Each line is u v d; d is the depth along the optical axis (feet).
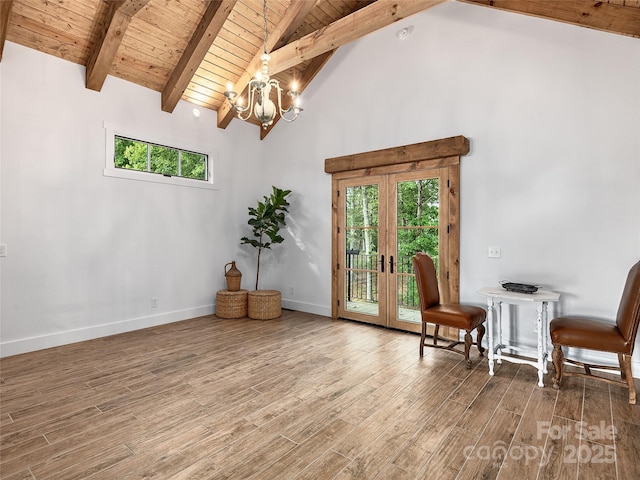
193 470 5.87
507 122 11.82
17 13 10.64
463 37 12.71
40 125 11.79
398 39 14.34
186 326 14.87
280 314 16.70
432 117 13.42
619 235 10.03
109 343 12.52
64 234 12.36
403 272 14.29
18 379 9.43
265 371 10.08
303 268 17.71
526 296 9.76
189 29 13.17
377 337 13.39
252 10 13.64
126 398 8.41
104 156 13.34
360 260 15.64
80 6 11.08
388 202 14.65
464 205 12.73
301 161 17.72
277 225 18.43
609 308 10.18
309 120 17.37
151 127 14.74
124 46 12.79
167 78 14.61
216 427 7.18
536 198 11.31
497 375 9.87
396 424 7.30
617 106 10.03
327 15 15.21
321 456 6.26
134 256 14.29
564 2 9.46
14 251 11.31
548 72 11.08
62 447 6.48
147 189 14.71
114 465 5.98
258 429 7.11
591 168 10.42
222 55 14.84
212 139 17.11
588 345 8.51
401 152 13.79
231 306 16.19
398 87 14.32
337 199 16.33
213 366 10.44
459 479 5.67
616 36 10.02
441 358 11.20
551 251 11.07
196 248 16.53
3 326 11.10
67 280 12.46
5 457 6.16
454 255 12.81
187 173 16.33
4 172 11.10
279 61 13.97
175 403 8.18
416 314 13.96
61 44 11.89
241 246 18.58
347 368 10.32
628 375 8.23
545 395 8.64
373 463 6.07
